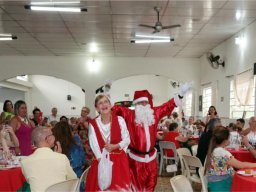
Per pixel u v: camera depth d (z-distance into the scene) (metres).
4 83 12.56
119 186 2.73
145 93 3.48
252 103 6.70
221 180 2.88
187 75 11.09
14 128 3.82
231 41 8.07
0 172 2.76
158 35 7.86
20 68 10.83
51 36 8.12
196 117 11.06
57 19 6.62
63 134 3.20
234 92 7.77
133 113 3.43
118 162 2.79
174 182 2.09
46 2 5.37
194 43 8.88
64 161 2.40
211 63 9.08
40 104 15.16
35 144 2.42
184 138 6.19
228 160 2.88
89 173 2.85
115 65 11.04
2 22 6.84
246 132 5.39
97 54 10.65
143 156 3.32
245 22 6.77
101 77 10.98
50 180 2.30
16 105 4.18
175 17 6.47
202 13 6.18
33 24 7.00
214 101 9.46
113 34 7.91
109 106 2.86
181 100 3.59
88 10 6.02
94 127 2.84
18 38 8.30
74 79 10.95
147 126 3.36
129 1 5.49
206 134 4.14
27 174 2.31
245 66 7.09
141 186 3.27
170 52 10.20
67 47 9.49
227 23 6.86
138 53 10.42
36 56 10.88
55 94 15.21
